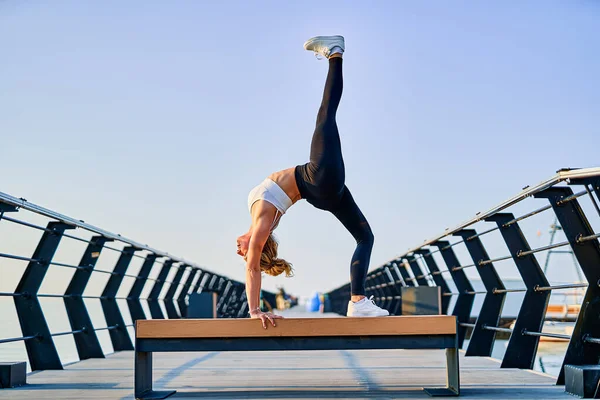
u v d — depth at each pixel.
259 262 3.16
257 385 3.76
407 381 3.88
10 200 3.69
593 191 3.13
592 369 3.11
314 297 24.78
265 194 3.15
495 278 5.57
